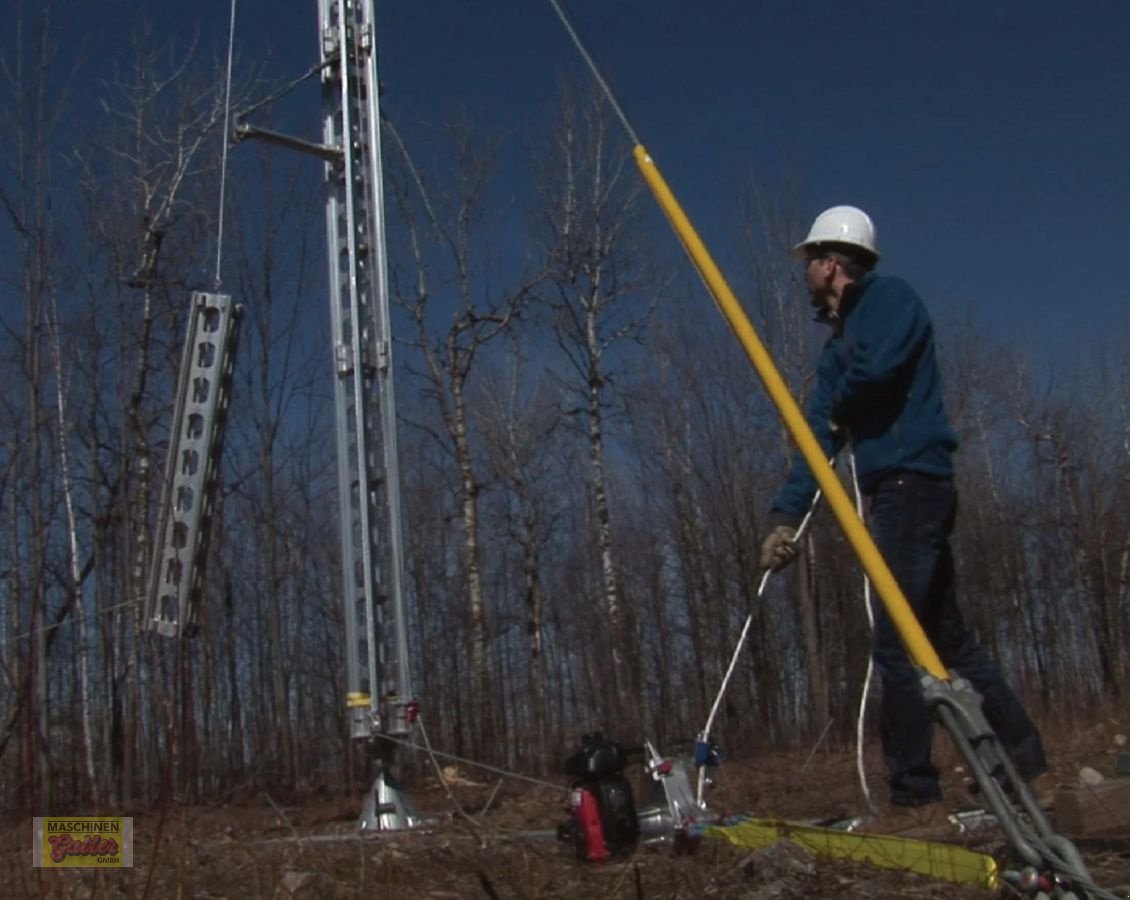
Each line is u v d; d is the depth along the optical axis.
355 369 7.88
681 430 29.27
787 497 4.37
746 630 4.43
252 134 7.82
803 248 4.44
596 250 24.12
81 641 16.08
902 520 4.14
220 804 7.17
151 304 17.56
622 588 29.48
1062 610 31.38
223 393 5.69
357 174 8.14
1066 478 32.16
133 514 17.61
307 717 23.33
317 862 4.56
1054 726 14.70
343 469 7.84
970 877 3.37
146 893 3.60
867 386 4.13
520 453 28.14
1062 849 2.34
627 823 4.20
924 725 4.25
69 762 12.00
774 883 3.49
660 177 3.54
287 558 23.55
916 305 4.19
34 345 15.21
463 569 30.11
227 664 19.00
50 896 3.86
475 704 27.06
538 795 8.88
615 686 25.25
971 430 32.66
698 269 3.39
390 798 7.36
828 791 6.88
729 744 26.33
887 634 4.23
